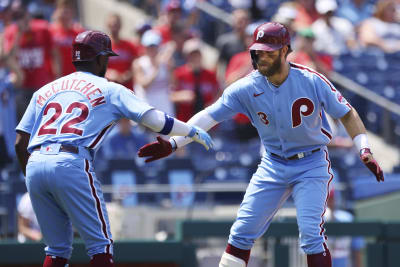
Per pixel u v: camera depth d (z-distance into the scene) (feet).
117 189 98.84
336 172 108.06
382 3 140.97
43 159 57.88
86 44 60.95
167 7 129.80
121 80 117.60
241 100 62.28
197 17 147.74
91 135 58.59
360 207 106.22
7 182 101.45
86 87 59.67
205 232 91.71
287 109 60.39
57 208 59.88
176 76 118.21
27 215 90.48
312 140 61.52
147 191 98.58
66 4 117.80
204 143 60.34
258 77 61.05
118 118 59.72
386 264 93.04
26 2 142.31
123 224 95.35
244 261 63.77
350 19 147.02
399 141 128.47
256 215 62.69
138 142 112.06
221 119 63.57
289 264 90.68
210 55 149.07
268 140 62.64
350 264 94.17
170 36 128.16
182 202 101.14
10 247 84.43
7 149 112.37
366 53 135.74
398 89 135.13
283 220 95.30
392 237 93.30
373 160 58.65
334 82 123.44
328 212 97.81
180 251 86.58
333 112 60.49
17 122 111.34
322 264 59.36
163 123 58.54
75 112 58.85
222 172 108.37
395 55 137.08
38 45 112.27
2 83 111.96
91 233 58.44
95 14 159.94
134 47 119.96
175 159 107.04
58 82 60.85
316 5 138.92
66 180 57.41
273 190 62.49
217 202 104.37
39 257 84.43
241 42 123.75
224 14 150.92
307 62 113.29
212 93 119.14
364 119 129.70
